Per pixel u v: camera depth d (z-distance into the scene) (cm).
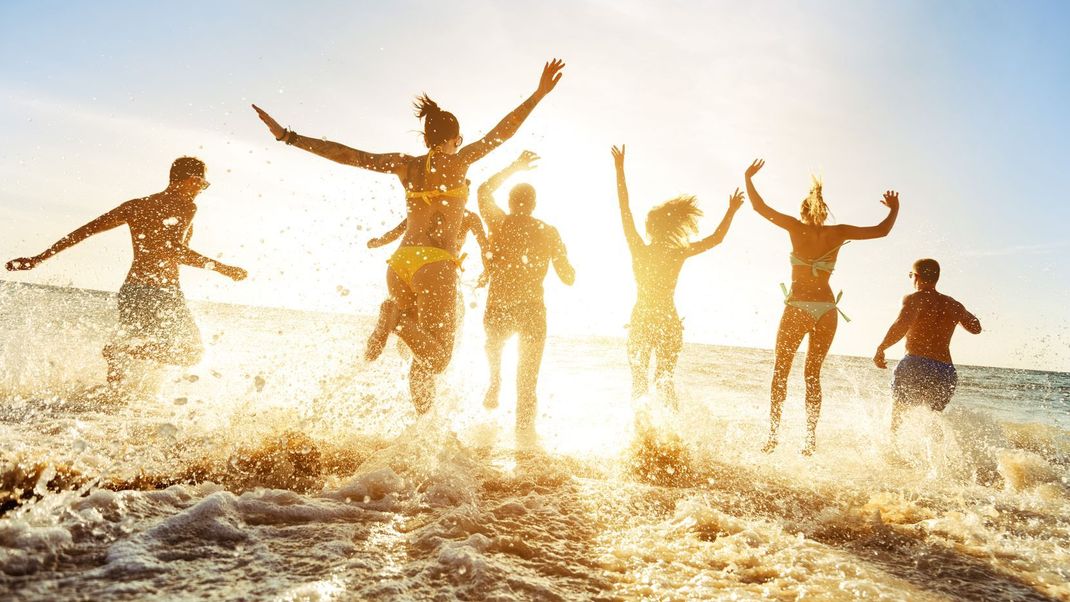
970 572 206
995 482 386
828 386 1284
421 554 185
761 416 676
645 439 360
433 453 318
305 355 507
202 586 149
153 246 516
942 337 552
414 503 238
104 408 405
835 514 269
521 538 210
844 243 521
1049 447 548
